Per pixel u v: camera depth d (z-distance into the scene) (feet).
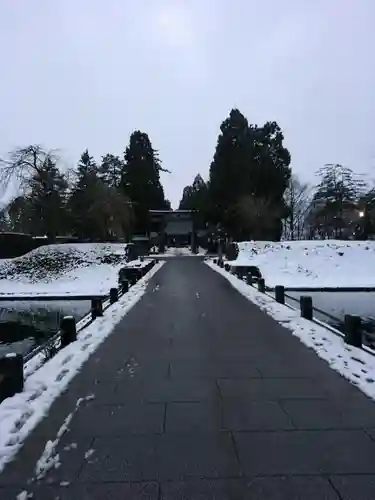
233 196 200.03
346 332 34.91
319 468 15.16
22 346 53.26
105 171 273.54
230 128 205.26
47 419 19.98
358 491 13.70
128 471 15.16
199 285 84.53
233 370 27.86
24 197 163.43
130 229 210.18
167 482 14.42
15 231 194.70
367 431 18.22
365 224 190.80
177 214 249.55
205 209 229.86
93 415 20.42
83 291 105.50
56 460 16.02
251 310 53.78
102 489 14.05
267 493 13.66
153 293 72.33
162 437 17.89
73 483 14.44
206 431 18.44
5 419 19.89
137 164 243.60
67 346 35.47
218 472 15.01
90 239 192.13
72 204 183.11
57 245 154.40
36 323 70.33
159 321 46.70
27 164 161.38
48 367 29.14
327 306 78.69
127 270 104.88
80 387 24.75
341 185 211.20
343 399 22.21
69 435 18.20
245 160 197.88
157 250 253.03
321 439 17.49
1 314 79.05
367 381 25.03
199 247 268.41
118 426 19.08
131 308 56.24
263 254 143.13
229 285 84.33
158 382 25.52
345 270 126.72
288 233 265.95
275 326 43.24
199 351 33.17
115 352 33.19
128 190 240.73
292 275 123.24
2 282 127.13
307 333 39.24
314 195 236.02
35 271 135.64
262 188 197.67
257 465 15.44
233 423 19.25
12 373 23.73
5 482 14.57
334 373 26.94
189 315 50.39
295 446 16.89
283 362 29.71
